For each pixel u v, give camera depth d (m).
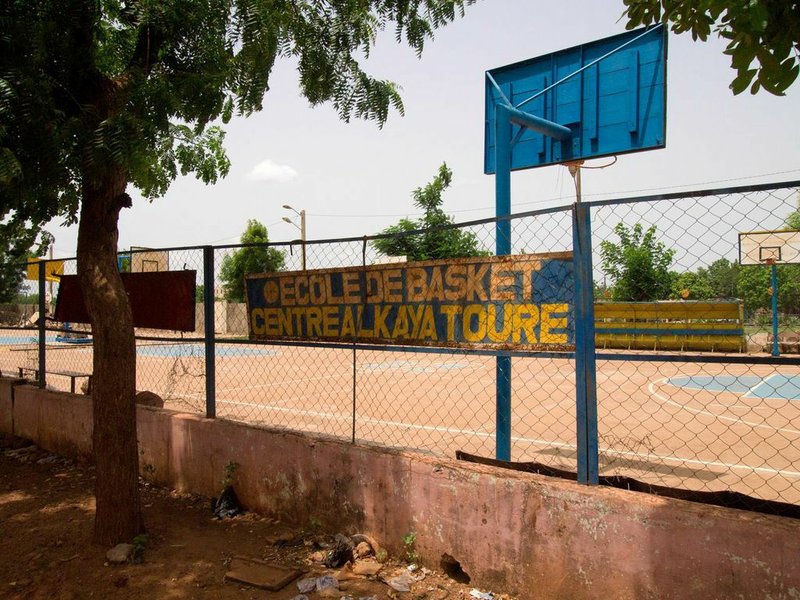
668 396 12.64
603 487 3.49
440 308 4.27
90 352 20.86
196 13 4.64
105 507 4.61
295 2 5.22
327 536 4.64
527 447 7.65
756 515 2.96
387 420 9.65
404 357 21.73
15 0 4.50
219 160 7.41
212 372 5.85
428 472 4.08
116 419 4.61
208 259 5.80
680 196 3.36
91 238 4.66
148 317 6.43
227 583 4.00
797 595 2.76
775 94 2.63
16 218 5.93
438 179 23.97
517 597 3.65
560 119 6.81
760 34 2.57
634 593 3.21
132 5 4.75
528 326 3.86
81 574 4.15
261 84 4.68
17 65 4.23
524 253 3.88
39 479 6.44
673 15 3.11
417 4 5.15
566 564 3.45
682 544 3.07
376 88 5.39
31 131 4.26
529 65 7.06
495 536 3.74
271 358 21.80
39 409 7.62
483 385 14.14
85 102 4.71
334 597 3.75
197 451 5.68
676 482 6.08
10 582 4.06
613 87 6.45
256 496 5.18
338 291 4.86
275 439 5.04
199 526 4.99
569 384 13.91
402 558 4.20
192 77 4.62
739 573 2.91
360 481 4.46
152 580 4.05
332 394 12.77
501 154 5.95
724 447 7.67
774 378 16.36
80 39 4.61
